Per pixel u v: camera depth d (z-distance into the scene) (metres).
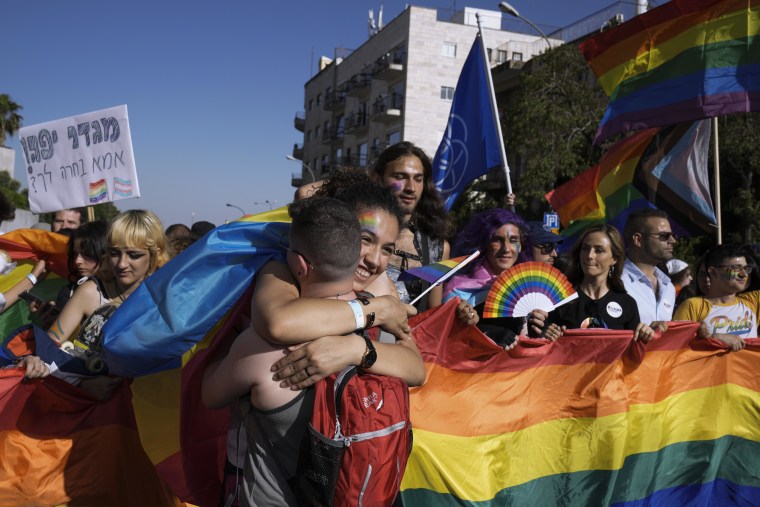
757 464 3.90
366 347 1.92
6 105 42.69
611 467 3.40
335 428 1.82
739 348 3.85
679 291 6.91
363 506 1.81
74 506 2.69
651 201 6.20
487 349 3.08
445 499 3.01
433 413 3.01
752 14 5.04
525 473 3.23
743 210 16.66
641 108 5.43
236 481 2.08
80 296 3.10
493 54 37.28
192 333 2.18
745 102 5.04
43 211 5.18
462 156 5.80
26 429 2.63
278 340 1.84
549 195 6.85
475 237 3.76
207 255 2.16
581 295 3.96
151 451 2.62
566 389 3.34
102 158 5.00
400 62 37.16
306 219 1.96
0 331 4.34
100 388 2.69
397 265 3.50
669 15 5.32
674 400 3.73
